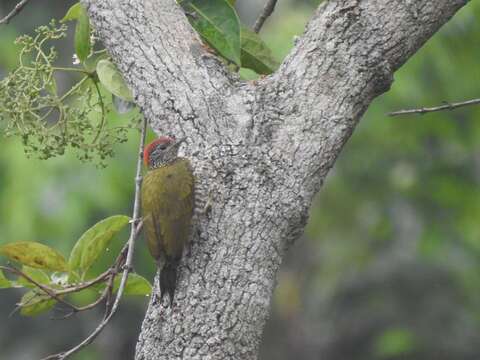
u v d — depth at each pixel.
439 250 25.56
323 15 9.38
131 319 26.61
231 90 9.26
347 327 28.17
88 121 10.32
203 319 8.65
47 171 21.02
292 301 29.89
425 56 20.94
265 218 8.79
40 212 20.83
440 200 24.14
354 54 9.20
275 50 21.08
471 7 19.88
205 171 9.07
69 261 9.88
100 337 26.28
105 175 20.98
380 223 26.28
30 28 24.34
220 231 8.82
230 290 8.66
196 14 10.12
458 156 23.89
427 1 9.31
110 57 10.51
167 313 8.81
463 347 26.14
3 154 21.16
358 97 9.22
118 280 10.16
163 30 9.51
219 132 9.13
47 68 10.12
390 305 27.47
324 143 9.06
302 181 8.95
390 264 27.64
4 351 25.20
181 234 9.12
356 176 25.92
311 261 30.22
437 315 26.69
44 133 10.14
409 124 22.77
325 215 27.25
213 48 10.12
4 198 20.95
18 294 25.48
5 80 9.95
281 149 8.98
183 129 9.27
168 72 9.38
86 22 10.41
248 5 26.31
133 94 9.54
